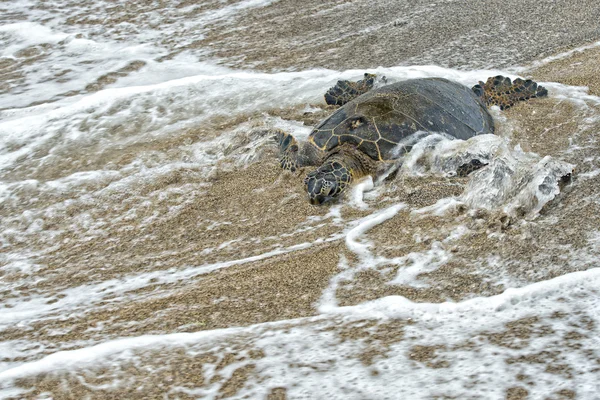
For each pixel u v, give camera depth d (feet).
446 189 19.04
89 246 18.97
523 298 13.16
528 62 30.01
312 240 17.44
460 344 11.91
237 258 17.10
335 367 11.66
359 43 33.53
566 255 14.71
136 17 39.19
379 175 20.18
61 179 23.03
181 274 16.69
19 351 13.85
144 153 24.29
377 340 12.40
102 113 28.14
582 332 11.69
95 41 36.37
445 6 37.47
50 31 37.86
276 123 25.54
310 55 32.63
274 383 11.41
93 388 11.96
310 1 40.01
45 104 29.40
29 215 20.93
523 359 11.18
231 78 30.40
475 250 15.56
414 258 15.66
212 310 14.56
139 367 12.44
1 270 18.13
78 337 14.16
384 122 20.56
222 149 23.82
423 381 10.96
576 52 30.48
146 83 31.09
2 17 39.75
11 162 24.80
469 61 30.45
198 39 35.91
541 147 21.20
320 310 14.01
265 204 19.90
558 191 16.92
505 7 36.58
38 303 16.11
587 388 10.26
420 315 13.21
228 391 11.37
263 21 37.63
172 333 13.70
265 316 14.03
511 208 16.66
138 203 20.94
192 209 20.21
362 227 17.51
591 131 21.83
